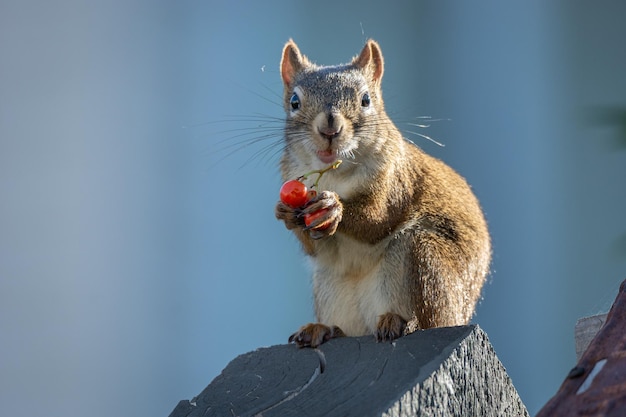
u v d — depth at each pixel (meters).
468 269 8.88
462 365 6.48
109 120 15.12
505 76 16.06
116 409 14.43
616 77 15.62
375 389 6.37
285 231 14.97
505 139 15.90
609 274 15.22
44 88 15.00
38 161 14.83
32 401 14.18
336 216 8.21
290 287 14.89
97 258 14.77
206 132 15.25
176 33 15.41
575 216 15.47
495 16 16.22
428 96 16.16
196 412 6.77
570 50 15.81
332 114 8.79
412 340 6.75
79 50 15.18
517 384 14.98
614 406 5.18
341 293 9.02
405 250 8.73
